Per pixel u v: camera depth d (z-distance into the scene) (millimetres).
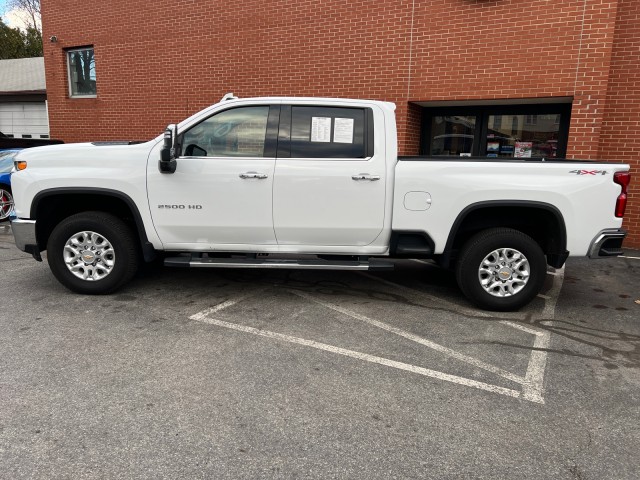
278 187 4848
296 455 2713
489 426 3029
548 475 2602
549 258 5012
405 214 4867
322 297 5418
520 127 9062
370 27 8930
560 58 7738
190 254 5328
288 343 4168
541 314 5023
